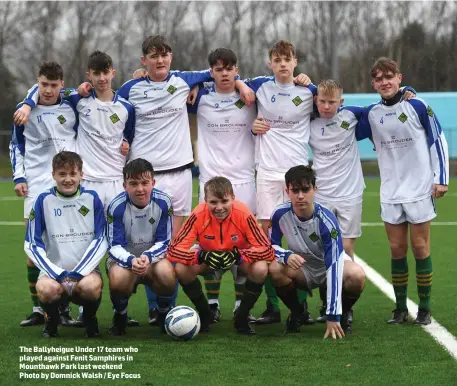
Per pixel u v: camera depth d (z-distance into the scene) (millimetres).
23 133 6742
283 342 5715
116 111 6734
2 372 5004
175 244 5898
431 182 6344
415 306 7094
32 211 5984
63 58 34906
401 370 4949
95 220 6047
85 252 5902
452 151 26797
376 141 6535
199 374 4910
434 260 9781
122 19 35094
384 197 6469
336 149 6648
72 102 6750
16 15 34844
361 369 4977
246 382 4734
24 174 6723
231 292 8039
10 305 7305
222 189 5676
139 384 4746
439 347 5492
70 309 7172
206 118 6992
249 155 7051
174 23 35031
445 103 26844
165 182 6941
